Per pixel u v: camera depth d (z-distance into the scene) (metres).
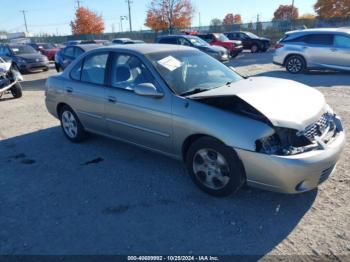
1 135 6.41
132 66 4.38
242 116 3.34
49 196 3.91
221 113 3.43
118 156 4.98
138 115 4.21
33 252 2.96
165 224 3.26
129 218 3.38
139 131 4.30
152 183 4.09
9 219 3.48
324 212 3.31
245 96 3.45
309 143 3.20
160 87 3.98
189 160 3.78
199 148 3.62
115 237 3.10
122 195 3.84
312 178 3.16
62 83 5.47
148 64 4.17
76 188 4.07
